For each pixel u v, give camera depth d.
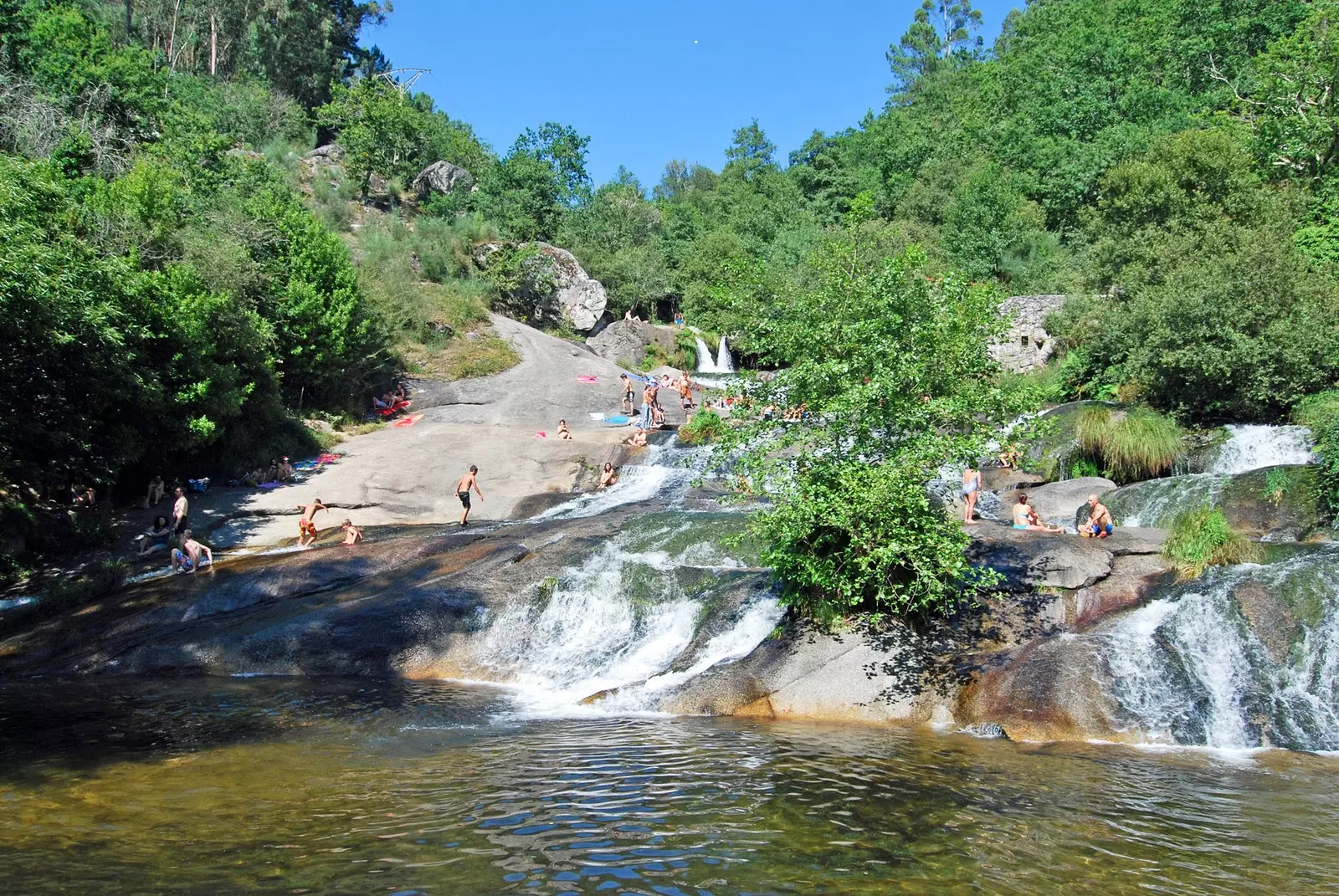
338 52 66.56
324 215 41.22
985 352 12.48
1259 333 19.92
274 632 13.89
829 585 11.89
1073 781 8.29
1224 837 6.84
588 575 14.84
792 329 12.37
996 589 12.80
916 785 8.10
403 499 22.06
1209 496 16.31
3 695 11.74
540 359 35.62
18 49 34.19
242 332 23.12
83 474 19.56
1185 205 27.98
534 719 10.77
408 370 32.78
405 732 9.96
